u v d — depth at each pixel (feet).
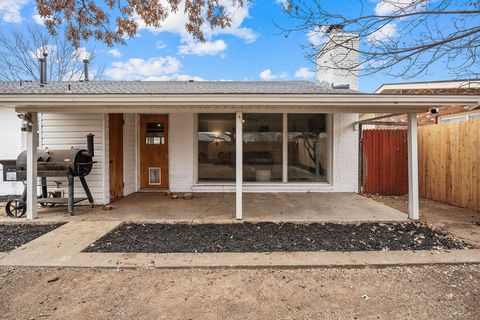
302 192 25.63
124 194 24.11
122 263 10.78
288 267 10.61
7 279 9.77
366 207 19.79
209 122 25.95
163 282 9.62
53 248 12.30
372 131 25.38
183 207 19.93
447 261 10.91
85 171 18.92
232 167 26.04
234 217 17.21
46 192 19.84
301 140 26.08
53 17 14.23
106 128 20.93
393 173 25.30
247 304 8.32
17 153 25.26
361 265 10.68
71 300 8.52
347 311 7.96
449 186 21.30
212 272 10.36
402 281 9.66
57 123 20.68
